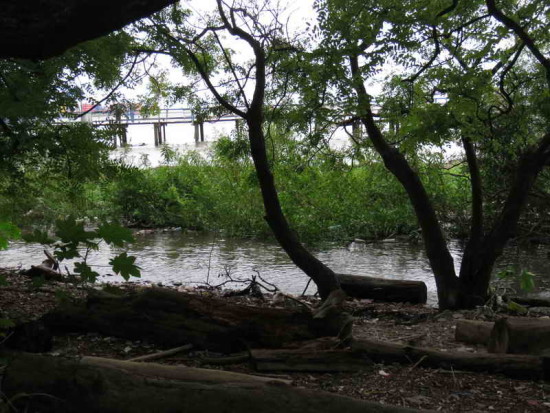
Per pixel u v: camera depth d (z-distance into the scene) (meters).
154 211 19.44
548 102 8.77
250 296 10.07
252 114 8.23
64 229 2.98
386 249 16.30
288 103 9.30
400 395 4.59
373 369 5.13
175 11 8.20
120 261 3.05
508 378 4.96
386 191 18.33
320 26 7.50
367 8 7.46
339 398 3.54
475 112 8.42
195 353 5.46
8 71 5.33
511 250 15.60
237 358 5.25
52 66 6.59
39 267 10.12
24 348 5.01
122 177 8.90
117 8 2.60
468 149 9.35
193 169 21.66
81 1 2.53
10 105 4.26
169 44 8.14
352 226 18.11
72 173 8.18
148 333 5.64
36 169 8.77
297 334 5.43
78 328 5.84
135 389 3.50
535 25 8.16
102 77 7.88
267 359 5.04
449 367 5.15
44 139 7.15
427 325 7.55
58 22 2.56
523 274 8.73
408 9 7.43
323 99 8.06
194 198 20.44
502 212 9.16
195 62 8.15
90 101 8.11
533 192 14.87
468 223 16.97
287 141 12.23
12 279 9.59
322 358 5.09
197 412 3.47
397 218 17.91
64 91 7.32
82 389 3.47
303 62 7.96
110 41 7.75
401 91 8.55
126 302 5.73
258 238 18.03
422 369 5.14
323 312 5.53
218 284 11.80
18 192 8.47
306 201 17.84
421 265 13.95
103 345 5.60
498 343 5.36
